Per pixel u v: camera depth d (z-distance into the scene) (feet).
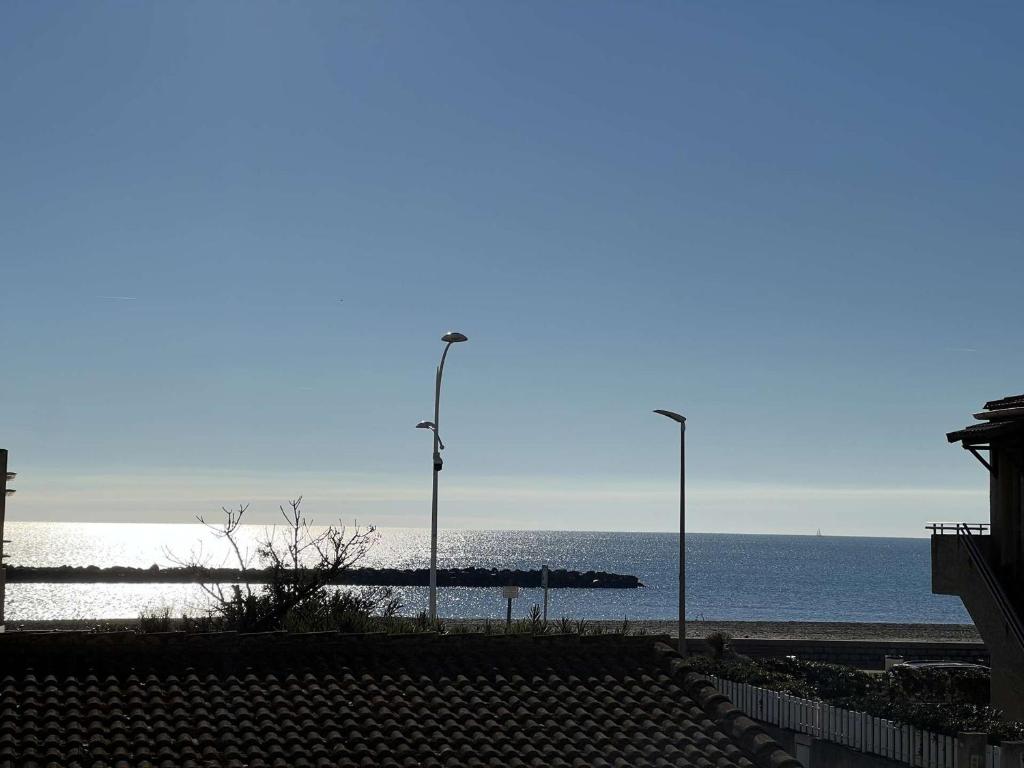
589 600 396.98
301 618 73.41
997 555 97.71
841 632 199.82
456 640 58.03
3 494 99.96
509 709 53.36
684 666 57.93
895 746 64.39
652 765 49.65
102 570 427.33
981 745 58.39
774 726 75.20
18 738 46.88
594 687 56.39
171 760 46.57
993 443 98.27
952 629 214.69
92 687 50.88
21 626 147.13
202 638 54.80
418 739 49.75
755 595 446.60
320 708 51.13
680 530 125.49
